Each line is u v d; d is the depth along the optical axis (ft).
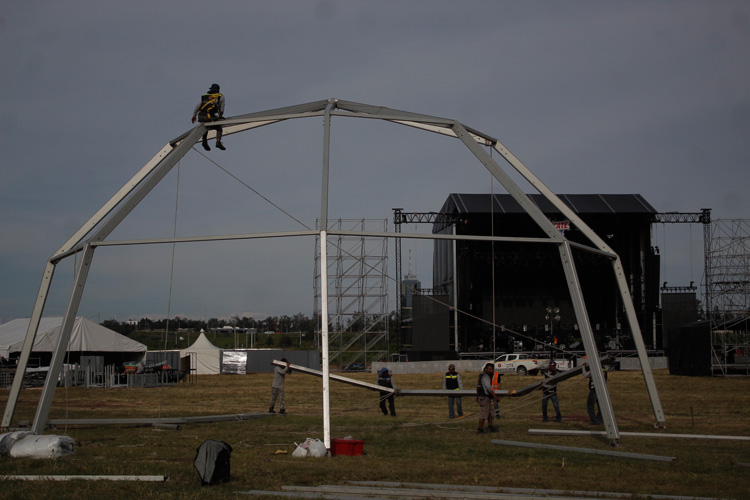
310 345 301.63
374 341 161.89
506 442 41.47
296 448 36.91
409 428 51.06
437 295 166.50
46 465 31.48
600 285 186.09
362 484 28.35
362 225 163.12
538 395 85.81
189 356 138.62
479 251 177.58
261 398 84.28
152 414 62.75
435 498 25.63
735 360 141.08
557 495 26.43
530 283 189.67
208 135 49.75
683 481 29.63
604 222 169.58
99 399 82.64
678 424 54.08
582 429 49.93
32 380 108.27
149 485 26.84
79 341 115.75
